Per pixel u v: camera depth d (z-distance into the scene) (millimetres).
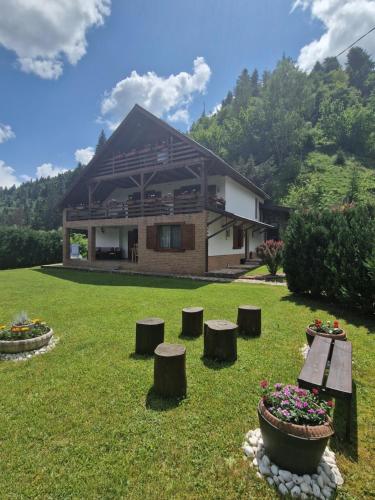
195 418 2629
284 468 2039
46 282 11109
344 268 6199
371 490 1938
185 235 12656
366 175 32781
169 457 2184
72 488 1933
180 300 7316
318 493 1881
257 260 18328
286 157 40406
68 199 18453
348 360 2938
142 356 4004
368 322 5461
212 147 43812
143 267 14117
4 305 7094
